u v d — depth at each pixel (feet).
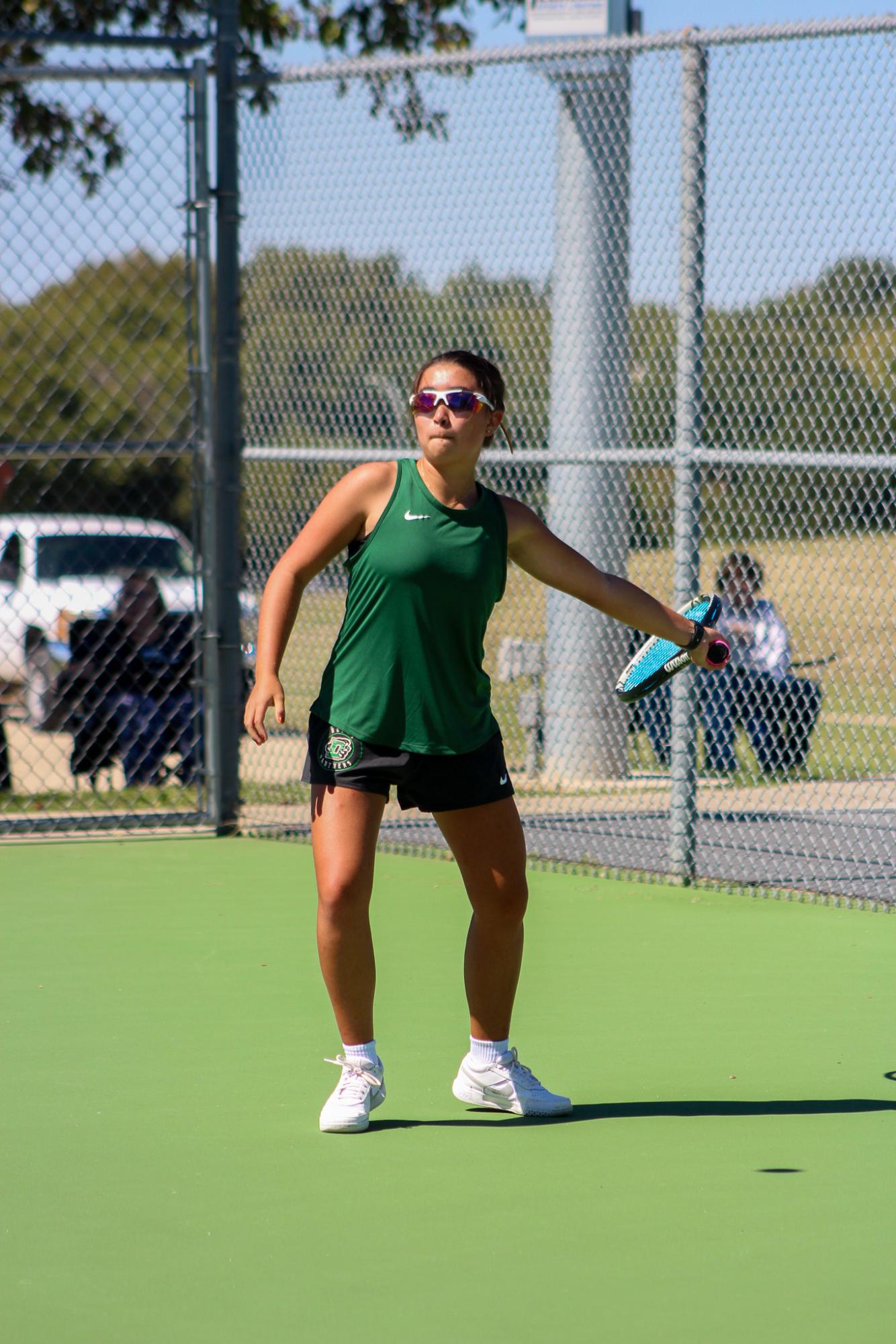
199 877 86.07
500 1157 45.55
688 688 84.33
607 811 99.55
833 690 114.11
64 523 166.61
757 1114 49.37
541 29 100.89
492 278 98.63
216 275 96.89
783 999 62.69
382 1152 46.01
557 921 76.18
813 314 84.28
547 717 102.22
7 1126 48.06
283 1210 41.42
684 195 81.71
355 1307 35.63
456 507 46.62
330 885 47.19
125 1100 50.49
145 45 94.32
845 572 99.66
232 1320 34.94
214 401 96.37
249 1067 53.98
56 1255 38.52
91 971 66.59
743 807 103.91
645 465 84.99
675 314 89.04
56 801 115.24
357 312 97.86
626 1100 50.93
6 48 115.03
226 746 99.50
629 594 49.16
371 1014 48.55
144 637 112.98
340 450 93.61
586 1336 34.22
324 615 104.01
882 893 80.48
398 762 47.39
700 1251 38.83
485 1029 49.88
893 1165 45.03
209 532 97.50
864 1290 36.60
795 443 87.35
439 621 46.50
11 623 151.33
